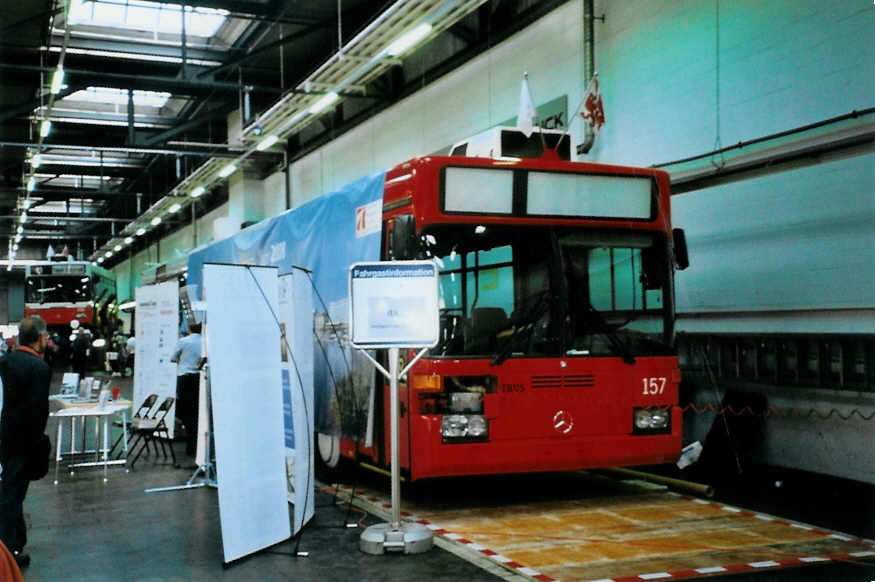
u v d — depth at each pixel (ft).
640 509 25.45
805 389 29.71
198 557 21.17
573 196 25.66
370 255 27.04
